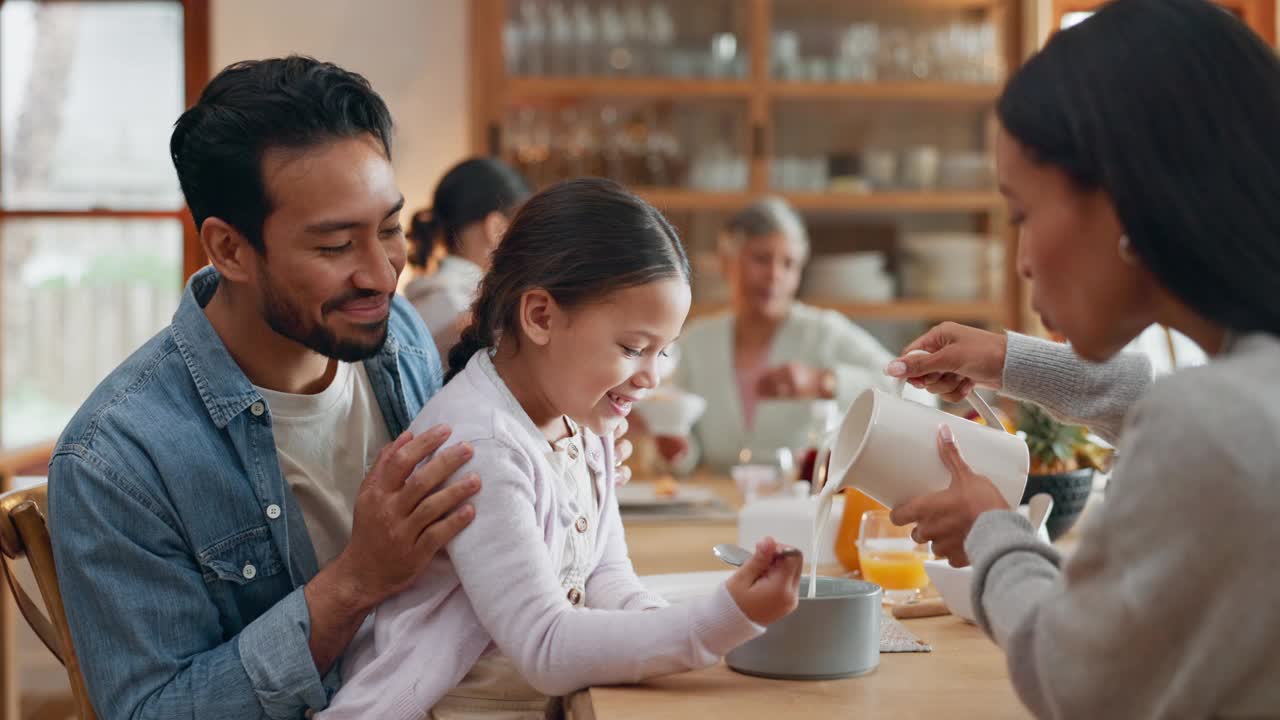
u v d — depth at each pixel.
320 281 1.12
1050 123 0.77
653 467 2.64
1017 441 1.15
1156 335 2.40
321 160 1.10
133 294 4.47
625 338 1.13
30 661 2.59
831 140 4.26
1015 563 0.85
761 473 2.28
